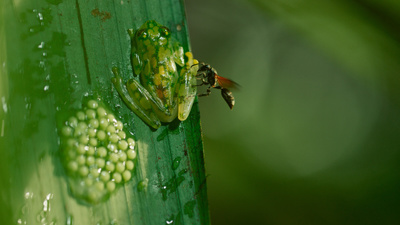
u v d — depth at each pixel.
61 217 0.29
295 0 0.35
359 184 0.38
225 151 0.37
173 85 0.30
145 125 0.30
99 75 0.30
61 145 0.29
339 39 0.35
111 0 0.30
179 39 0.31
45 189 0.29
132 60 0.30
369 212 0.37
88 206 0.29
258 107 0.42
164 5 0.30
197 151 0.30
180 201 0.30
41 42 0.29
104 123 0.29
